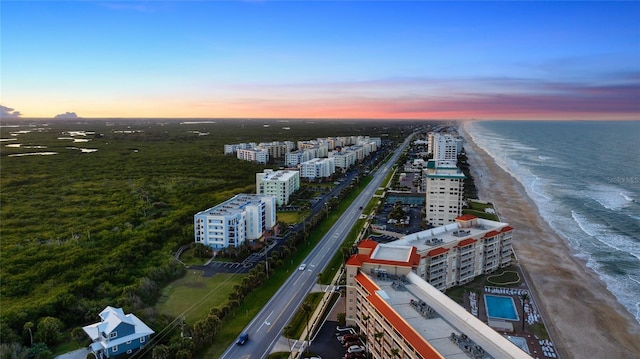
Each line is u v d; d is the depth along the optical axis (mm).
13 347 110188
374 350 109750
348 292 126375
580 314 142250
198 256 184375
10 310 126812
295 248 189375
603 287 164375
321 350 115438
